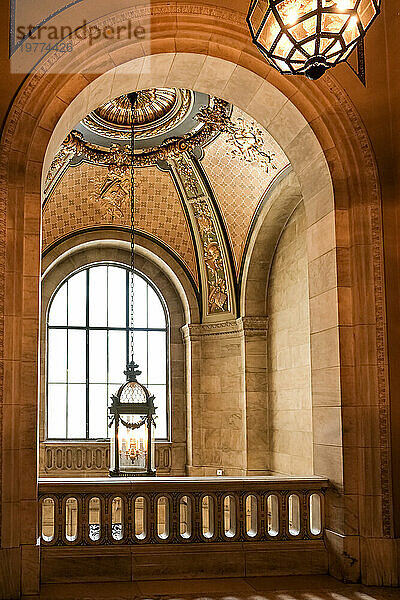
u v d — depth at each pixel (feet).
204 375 52.60
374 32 27.02
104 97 27.50
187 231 51.49
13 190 23.66
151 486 24.81
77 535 24.38
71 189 48.16
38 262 23.79
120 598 22.04
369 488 24.77
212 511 26.89
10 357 23.02
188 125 41.60
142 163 44.70
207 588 23.38
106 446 53.11
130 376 38.32
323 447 26.76
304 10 16.83
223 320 51.03
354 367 25.62
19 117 23.82
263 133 39.63
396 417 25.14
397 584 24.03
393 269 25.90
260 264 48.24
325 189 26.99
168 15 25.31
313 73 17.71
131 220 48.14
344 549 24.54
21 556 22.41
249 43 25.94
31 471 22.95
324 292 26.99
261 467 48.03
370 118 26.61
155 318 56.59
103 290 56.49
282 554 25.41
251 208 46.32
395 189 26.35
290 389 44.42
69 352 55.26
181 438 54.13
